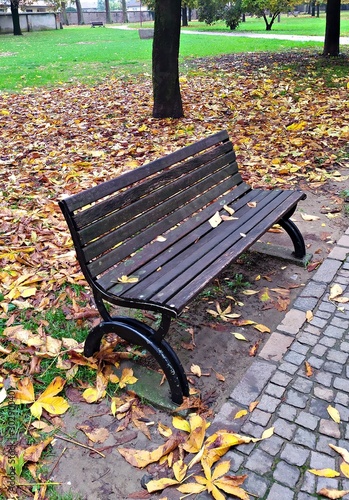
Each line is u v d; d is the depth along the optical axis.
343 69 11.45
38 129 7.52
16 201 4.88
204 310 3.13
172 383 2.34
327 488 1.93
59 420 2.35
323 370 2.53
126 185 2.71
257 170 5.33
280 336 2.80
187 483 2.00
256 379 2.50
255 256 3.71
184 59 14.91
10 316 3.10
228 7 32.47
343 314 2.97
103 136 7.00
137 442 2.22
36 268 3.63
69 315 3.09
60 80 12.10
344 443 2.13
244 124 7.14
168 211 3.00
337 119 7.10
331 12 13.41
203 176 3.39
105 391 2.49
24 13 39.50
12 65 15.63
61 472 2.10
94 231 2.46
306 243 3.86
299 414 2.28
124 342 2.83
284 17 48.66
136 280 2.50
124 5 61.56
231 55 15.43
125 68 13.79
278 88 9.59
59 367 2.63
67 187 5.13
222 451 2.09
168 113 7.72
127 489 2.02
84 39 27.41
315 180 5.03
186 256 2.78
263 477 1.99
